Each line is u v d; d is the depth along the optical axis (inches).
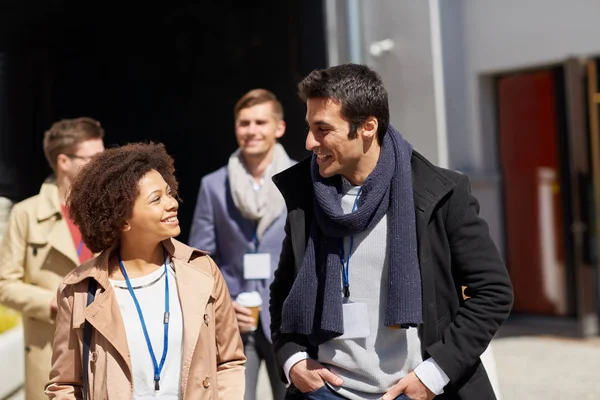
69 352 86.4
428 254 90.4
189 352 84.4
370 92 89.7
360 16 263.4
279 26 311.7
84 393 83.9
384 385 92.2
